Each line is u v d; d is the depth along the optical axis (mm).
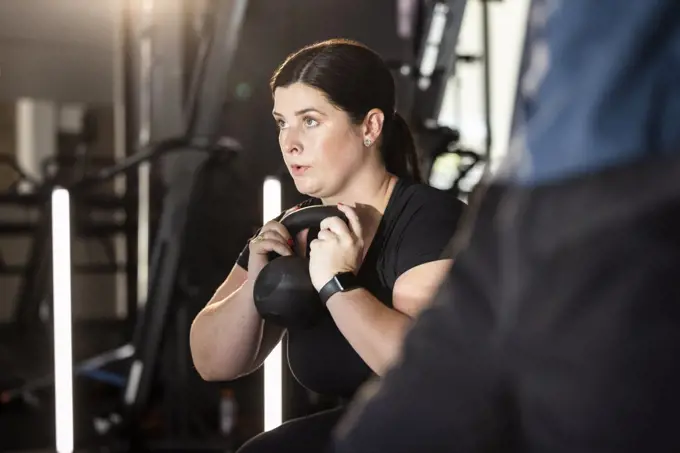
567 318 1135
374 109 2508
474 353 1231
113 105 10898
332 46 2512
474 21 10039
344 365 2537
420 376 1283
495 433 1235
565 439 1156
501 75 10188
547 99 1216
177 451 5438
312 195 2605
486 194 1300
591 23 1172
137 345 5617
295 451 2496
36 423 6109
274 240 2520
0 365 7836
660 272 1090
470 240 1291
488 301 1229
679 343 1086
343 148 2490
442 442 1259
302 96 2465
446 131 6016
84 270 9141
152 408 6223
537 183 1201
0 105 10703
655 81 1143
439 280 2332
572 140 1169
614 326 1105
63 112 10930
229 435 5676
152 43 6773
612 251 1110
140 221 6641
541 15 1271
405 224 2475
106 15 10141
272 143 6762
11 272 9641
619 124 1143
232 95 6547
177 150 5547
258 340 2695
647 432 1110
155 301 5566
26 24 10062
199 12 6570
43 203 8969
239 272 2818
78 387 6539
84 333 9320
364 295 2283
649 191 1101
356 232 2354
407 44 6832
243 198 6738
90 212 9555
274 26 6551
